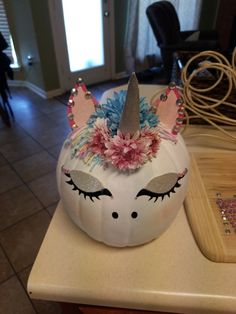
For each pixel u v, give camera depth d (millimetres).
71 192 405
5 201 1626
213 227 487
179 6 3324
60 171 426
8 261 1295
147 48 3363
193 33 2865
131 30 3168
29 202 1614
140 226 397
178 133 455
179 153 425
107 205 381
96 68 3285
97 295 404
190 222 501
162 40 2428
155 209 392
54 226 499
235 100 711
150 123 394
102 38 3127
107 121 387
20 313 1107
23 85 3260
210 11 3768
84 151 389
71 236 480
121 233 404
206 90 659
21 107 2748
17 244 1372
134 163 355
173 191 403
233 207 525
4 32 2922
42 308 1121
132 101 335
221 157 665
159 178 379
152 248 461
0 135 2268
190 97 674
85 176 380
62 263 438
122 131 360
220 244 457
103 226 403
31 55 2846
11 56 3088
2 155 2029
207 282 412
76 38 2943
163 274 423
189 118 745
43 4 2510
